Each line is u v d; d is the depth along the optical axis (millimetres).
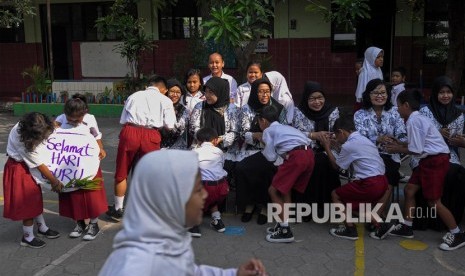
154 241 1856
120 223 5379
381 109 5340
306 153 4785
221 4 5805
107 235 5074
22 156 4512
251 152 5445
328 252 4609
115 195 5422
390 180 5156
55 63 16328
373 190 4715
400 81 7719
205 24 5367
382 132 5293
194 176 1865
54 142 4723
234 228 5227
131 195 1886
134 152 5234
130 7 13164
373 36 13234
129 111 5230
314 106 5348
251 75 6113
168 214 1846
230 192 6340
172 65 14242
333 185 5301
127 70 14984
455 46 9859
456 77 9945
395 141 5016
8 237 5051
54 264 4438
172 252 1880
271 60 13195
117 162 5309
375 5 13062
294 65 13734
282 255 4570
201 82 6199
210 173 4922
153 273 1810
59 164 4703
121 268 1797
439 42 12016
